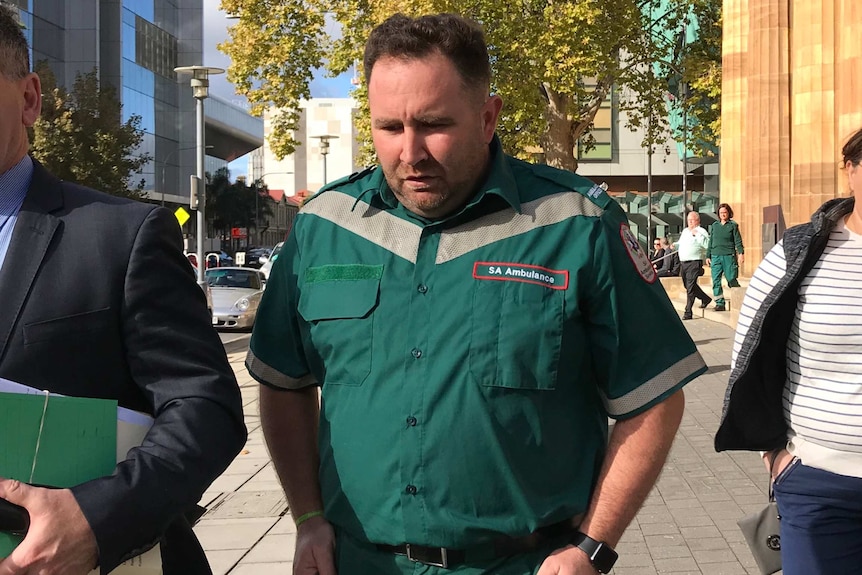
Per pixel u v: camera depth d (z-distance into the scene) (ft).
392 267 6.63
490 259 6.46
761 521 9.74
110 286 5.63
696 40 93.91
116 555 5.08
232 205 273.75
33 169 5.90
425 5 69.87
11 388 5.23
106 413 5.42
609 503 6.37
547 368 6.29
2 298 5.48
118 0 218.79
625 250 6.57
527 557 6.40
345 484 6.65
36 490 5.00
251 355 7.41
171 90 253.85
